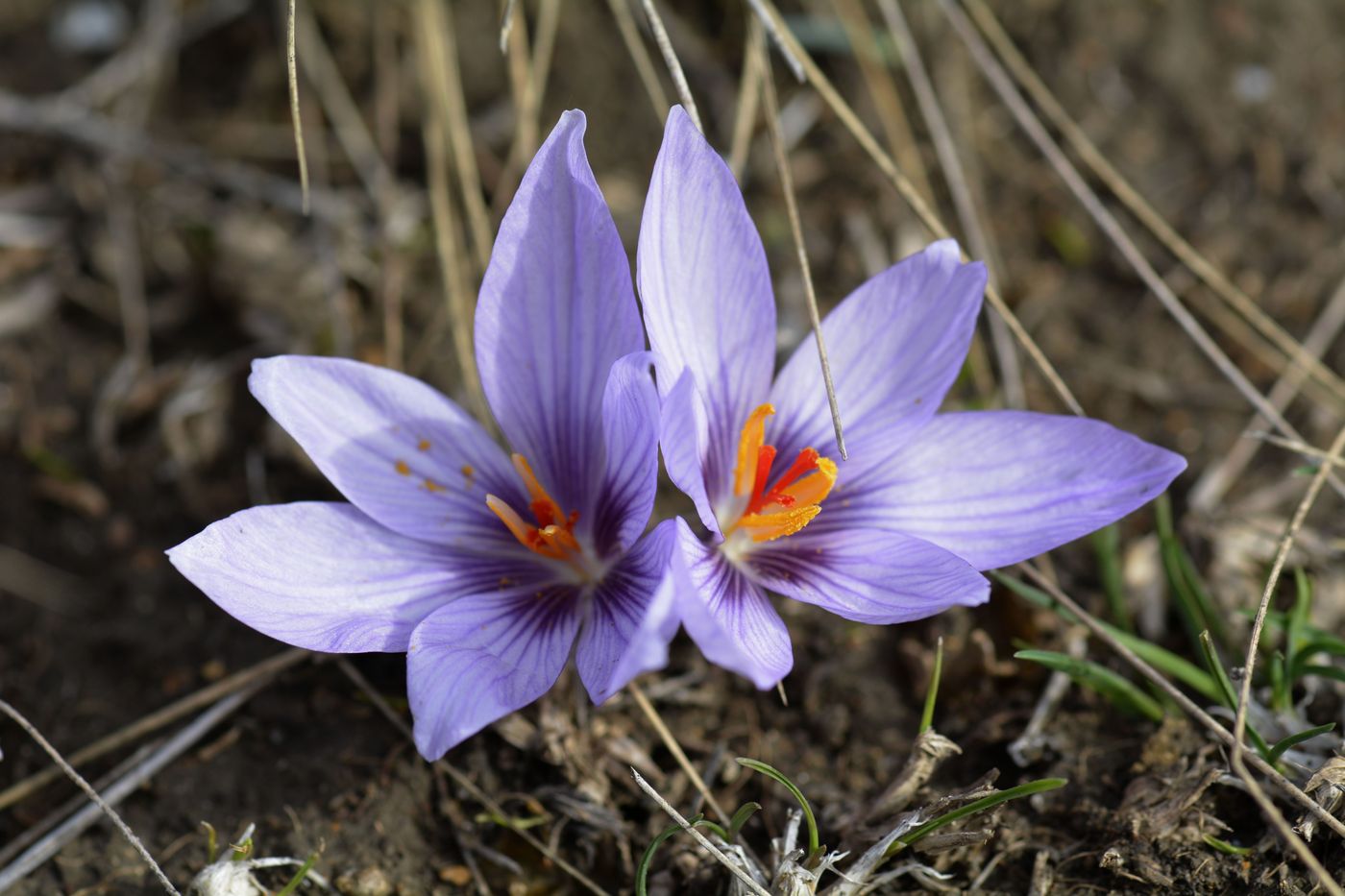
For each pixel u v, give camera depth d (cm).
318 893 26
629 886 26
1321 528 29
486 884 26
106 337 31
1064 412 30
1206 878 25
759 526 25
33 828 27
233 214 31
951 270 26
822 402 26
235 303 30
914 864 25
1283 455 30
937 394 26
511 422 26
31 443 30
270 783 27
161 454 30
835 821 26
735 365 26
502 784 27
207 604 28
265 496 29
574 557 26
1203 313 31
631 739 27
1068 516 25
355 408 26
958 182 31
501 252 25
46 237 31
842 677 28
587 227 25
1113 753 27
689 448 24
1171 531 28
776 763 27
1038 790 25
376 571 25
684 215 25
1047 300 31
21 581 29
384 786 27
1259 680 27
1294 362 30
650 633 23
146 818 27
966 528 26
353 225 31
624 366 24
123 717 27
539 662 25
